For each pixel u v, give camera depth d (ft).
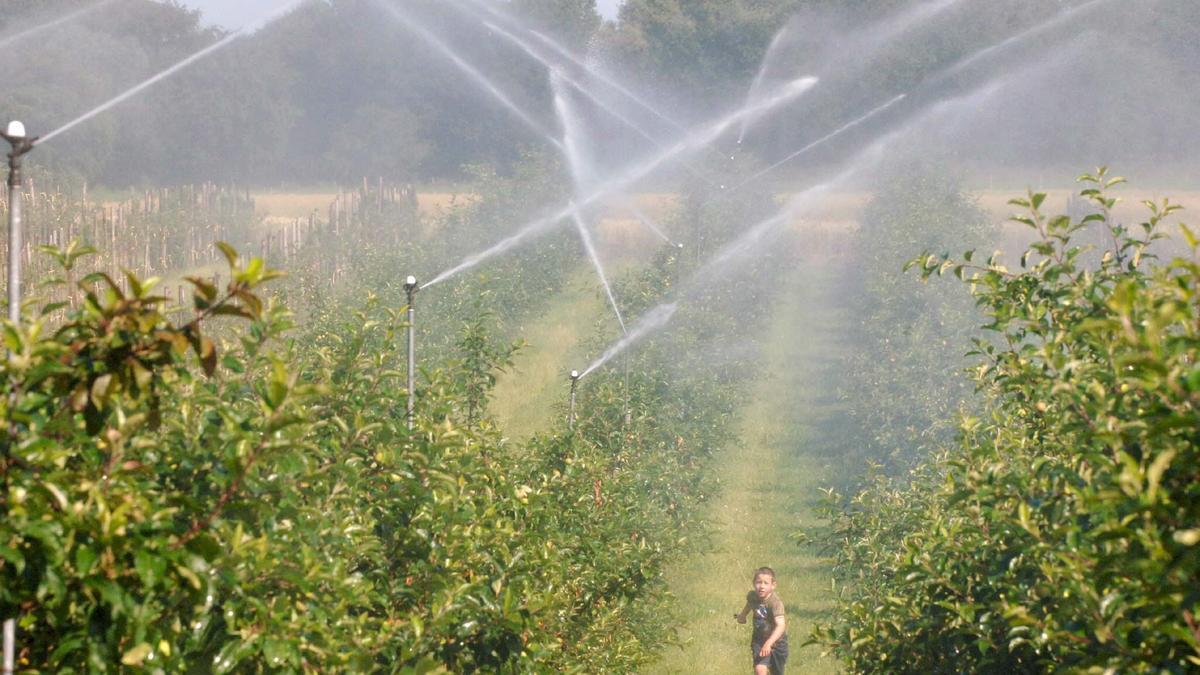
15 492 17.84
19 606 19.11
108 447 19.97
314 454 28.99
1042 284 31.07
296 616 23.90
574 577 49.19
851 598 59.06
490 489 39.45
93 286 129.49
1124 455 17.35
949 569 30.91
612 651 51.42
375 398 33.24
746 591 77.10
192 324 18.89
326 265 155.43
